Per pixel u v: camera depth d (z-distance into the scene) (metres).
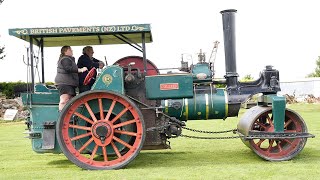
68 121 7.32
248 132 7.68
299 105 26.53
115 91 7.28
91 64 8.09
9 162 8.36
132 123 7.54
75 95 7.74
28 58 7.57
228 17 8.09
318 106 25.27
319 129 12.88
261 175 6.47
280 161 7.71
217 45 8.13
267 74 8.10
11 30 7.30
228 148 9.52
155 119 7.71
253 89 8.09
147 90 7.50
